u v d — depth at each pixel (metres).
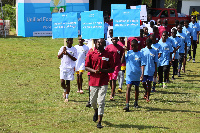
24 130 6.92
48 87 11.23
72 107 8.84
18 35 28.34
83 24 8.59
